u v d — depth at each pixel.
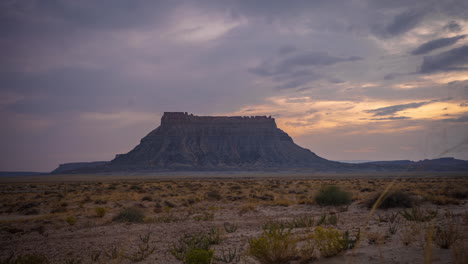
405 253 5.54
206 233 11.59
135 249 9.23
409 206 15.91
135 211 16.61
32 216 19.50
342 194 19.59
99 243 10.43
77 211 20.67
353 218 13.65
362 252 6.07
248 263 6.71
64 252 9.40
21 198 32.31
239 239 9.87
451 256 4.98
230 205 22.94
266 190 38.06
